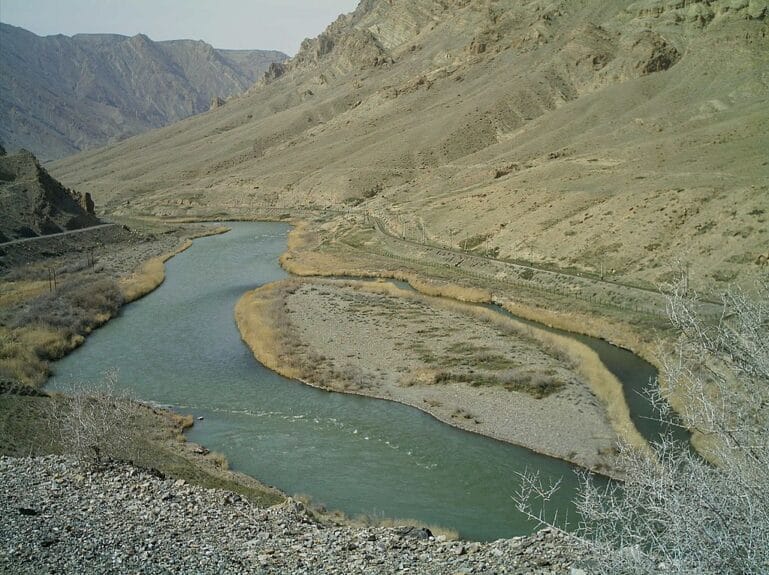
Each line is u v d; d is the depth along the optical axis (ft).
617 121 375.45
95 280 222.48
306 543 51.31
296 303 190.80
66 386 125.39
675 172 239.09
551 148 378.12
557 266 210.79
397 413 110.73
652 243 192.65
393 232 304.30
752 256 155.94
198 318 182.80
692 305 28.68
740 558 21.81
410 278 224.94
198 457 88.69
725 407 24.97
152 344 157.79
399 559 47.44
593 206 236.43
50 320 166.71
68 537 48.37
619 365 129.29
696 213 193.77
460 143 480.64
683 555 23.45
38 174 329.31
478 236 261.03
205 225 412.36
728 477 23.61
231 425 106.63
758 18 436.76
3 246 255.29
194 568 44.73
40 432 84.12
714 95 363.15
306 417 110.01
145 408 110.42
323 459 92.27
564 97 506.48
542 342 144.77
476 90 586.45
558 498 77.82
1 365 127.85
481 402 112.68
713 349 26.13
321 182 474.08
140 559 45.55
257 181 537.65
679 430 93.97
